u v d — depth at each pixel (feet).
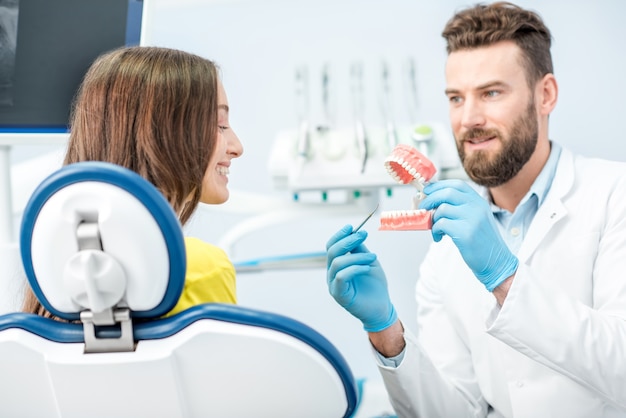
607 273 4.31
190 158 3.10
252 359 2.52
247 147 10.53
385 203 9.87
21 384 2.65
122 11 4.74
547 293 3.78
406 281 9.83
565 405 4.33
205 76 3.18
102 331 2.57
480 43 4.78
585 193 4.62
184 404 2.62
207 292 3.23
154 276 2.46
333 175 6.39
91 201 2.41
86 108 3.15
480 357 4.71
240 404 2.62
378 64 10.23
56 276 2.50
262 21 10.46
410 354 4.22
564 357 3.75
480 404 4.80
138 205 2.40
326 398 2.60
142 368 2.52
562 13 9.51
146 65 3.10
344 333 9.77
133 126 3.05
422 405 4.33
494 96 4.75
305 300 10.08
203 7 10.62
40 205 2.46
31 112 4.69
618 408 3.95
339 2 10.25
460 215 3.65
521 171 4.86
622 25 9.38
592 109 9.53
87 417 2.64
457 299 4.83
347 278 3.64
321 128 6.63
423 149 6.30
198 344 2.50
